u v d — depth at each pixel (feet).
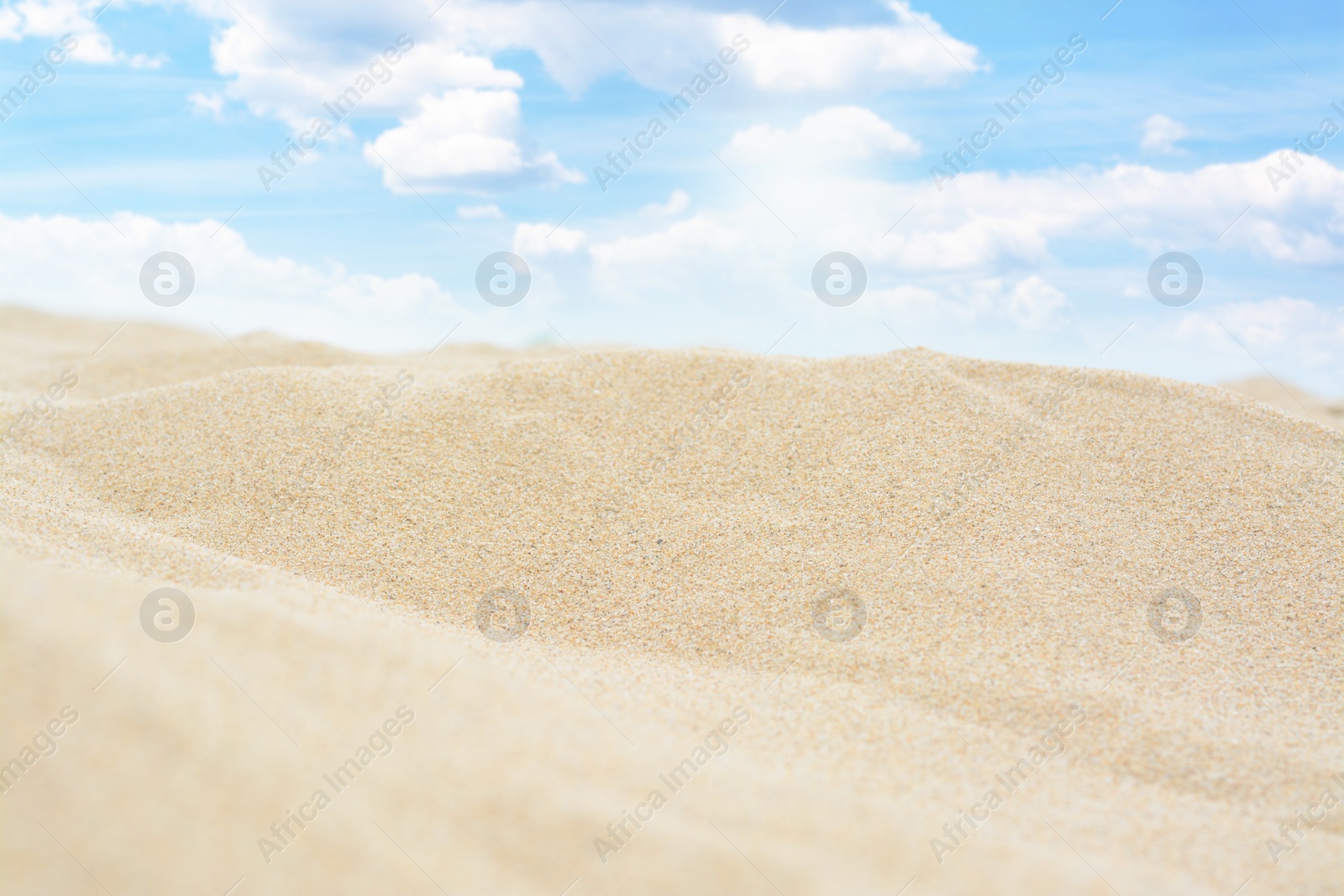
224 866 10.34
